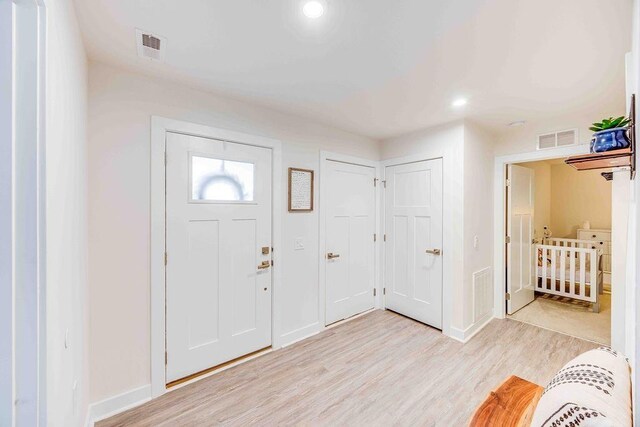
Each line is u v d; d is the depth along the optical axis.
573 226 5.08
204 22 1.38
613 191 1.82
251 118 2.40
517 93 2.17
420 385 2.05
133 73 1.85
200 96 2.12
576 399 0.82
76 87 1.30
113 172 1.77
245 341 2.39
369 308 3.51
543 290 4.00
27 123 0.65
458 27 1.40
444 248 2.93
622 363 1.01
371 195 3.52
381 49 1.60
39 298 0.67
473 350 2.55
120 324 1.80
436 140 3.00
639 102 0.68
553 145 2.81
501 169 3.25
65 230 1.03
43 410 0.67
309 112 2.61
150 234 1.90
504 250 3.31
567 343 2.68
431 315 3.06
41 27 0.67
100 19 1.34
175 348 2.02
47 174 0.73
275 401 1.88
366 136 3.40
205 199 2.16
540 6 1.25
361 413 1.77
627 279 1.26
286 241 2.67
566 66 1.77
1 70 0.61
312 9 1.28
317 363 2.34
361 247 3.41
